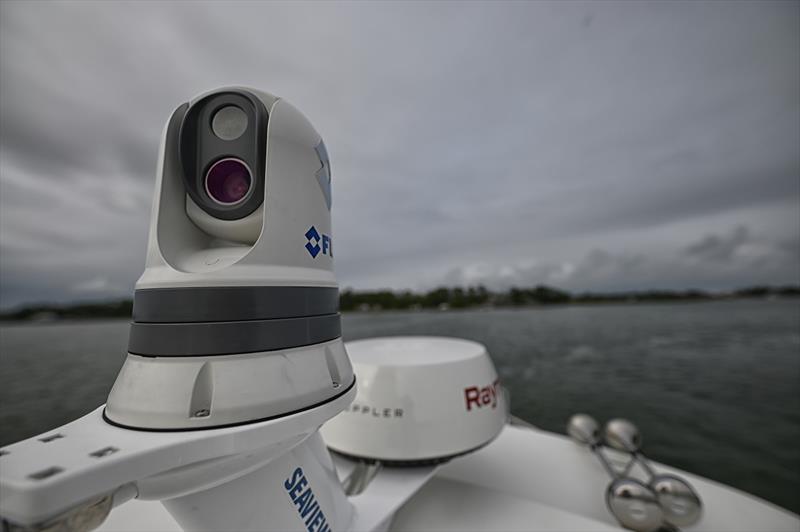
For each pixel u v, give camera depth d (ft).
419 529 3.89
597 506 5.06
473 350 4.96
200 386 1.91
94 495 1.32
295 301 2.25
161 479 1.70
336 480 3.22
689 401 21.94
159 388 1.86
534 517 4.04
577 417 6.64
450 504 4.29
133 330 2.07
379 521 3.33
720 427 18.69
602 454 6.21
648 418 20.24
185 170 2.30
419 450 3.99
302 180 2.46
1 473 1.25
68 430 1.76
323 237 2.64
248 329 2.01
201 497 2.05
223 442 1.75
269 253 2.20
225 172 2.40
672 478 4.62
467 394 4.29
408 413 4.08
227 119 2.35
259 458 2.03
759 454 16.31
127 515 3.40
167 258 2.21
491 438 4.33
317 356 2.35
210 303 1.97
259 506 2.29
